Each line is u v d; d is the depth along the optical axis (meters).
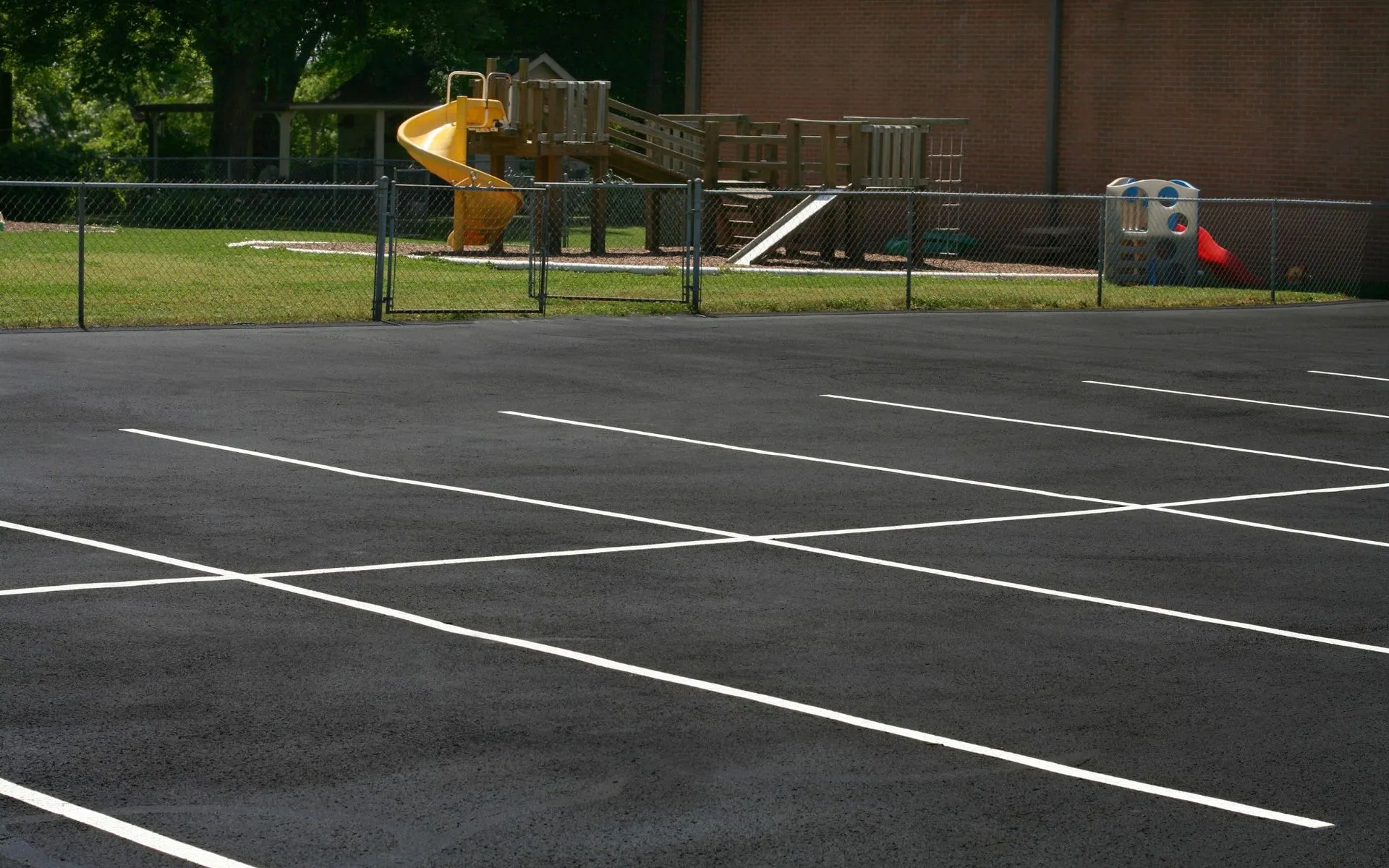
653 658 8.75
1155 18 35.62
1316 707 8.15
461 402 16.95
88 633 8.95
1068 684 8.45
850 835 6.45
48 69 85.19
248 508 12.07
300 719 7.68
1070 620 9.65
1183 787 7.04
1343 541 11.92
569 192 55.12
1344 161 33.66
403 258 34.28
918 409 17.38
